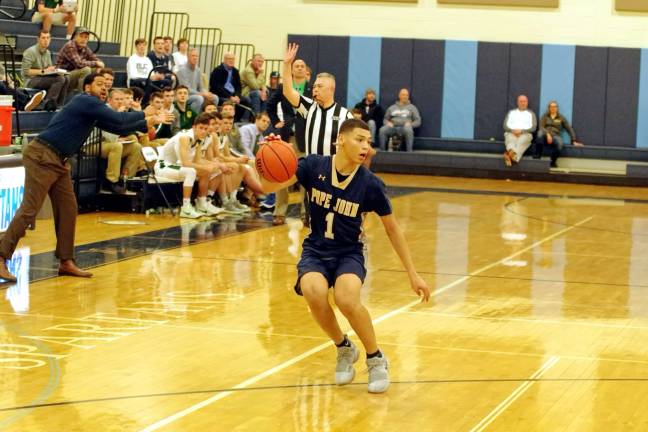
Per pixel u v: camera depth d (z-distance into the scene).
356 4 22.88
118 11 22.92
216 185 14.66
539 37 22.20
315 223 6.25
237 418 5.60
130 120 9.30
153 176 14.30
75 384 6.21
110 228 12.86
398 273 10.48
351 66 22.73
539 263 11.31
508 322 8.32
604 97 21.83
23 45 17.91
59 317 8.04
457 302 9.09
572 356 7.23
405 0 22.62
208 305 8.64
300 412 5.74
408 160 21.80
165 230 12.87
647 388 6.42
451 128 22.45
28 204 9.29
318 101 10.13
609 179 20.89
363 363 6.91
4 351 6.97
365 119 22.08
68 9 19.03
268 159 6.13
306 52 22.94
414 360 7.00
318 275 6.11
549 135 21.42
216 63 23.31
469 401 6.04
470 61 22.28
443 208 16.23
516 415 5.78
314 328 7.90
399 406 5.91
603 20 21.91
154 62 19.25
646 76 21.70
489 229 13.98
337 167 6.10
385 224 6.21
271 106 13.59
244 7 23.25
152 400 5.91
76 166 14.19
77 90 15.95
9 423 5.43
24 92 15.27
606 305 9.13
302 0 23.09
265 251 11.53
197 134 14.23
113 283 9.45
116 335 7.51
